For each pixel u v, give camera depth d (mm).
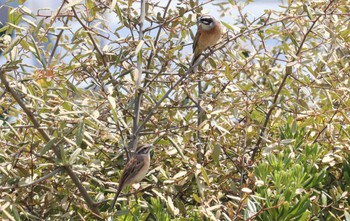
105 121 7344
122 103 7496
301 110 7887
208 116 7145
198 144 7379
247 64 8047
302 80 8070
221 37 8211
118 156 7109
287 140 7207
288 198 6324
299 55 7621
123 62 7781
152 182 7109
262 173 6586
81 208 6758
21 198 6730
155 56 7715
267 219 6246
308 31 7496
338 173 7512
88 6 7098
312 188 6781
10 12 6527
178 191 7082
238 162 7383
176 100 7836
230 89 7848
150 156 7395
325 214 6887
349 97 7750
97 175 7148
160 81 7652
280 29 8461
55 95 6945
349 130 7727
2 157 6566
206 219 6520
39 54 6359
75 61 7613
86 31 7168
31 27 6910
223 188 7137
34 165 6871
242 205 6281
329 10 8133
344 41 7832
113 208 6668
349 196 7016
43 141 7074
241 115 8180
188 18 7738
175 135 7352
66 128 6641
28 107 6547
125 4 7484
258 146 7648
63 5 6473
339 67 8211
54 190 6797
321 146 7695
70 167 6512
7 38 6754
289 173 6426
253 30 7625
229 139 7688
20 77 6770
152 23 7984
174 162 7418
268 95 7855
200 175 7066
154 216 6496
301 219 6215
